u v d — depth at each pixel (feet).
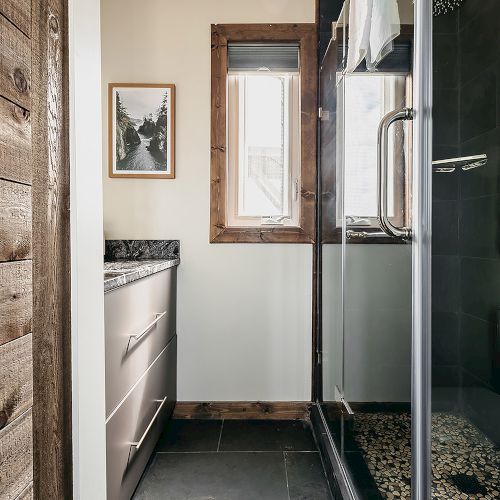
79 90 3.05
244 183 8.28
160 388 6.70
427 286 3.28
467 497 3.01
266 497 5.53
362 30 4.78
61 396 2.77
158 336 6.52
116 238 8.00
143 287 5.61
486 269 2.78
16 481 2.23
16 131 2.24
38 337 2.47
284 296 8.04
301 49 7.89
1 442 2.09
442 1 3.04
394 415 3.83
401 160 3.65
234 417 8.02
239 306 8.05
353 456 5.11
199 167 7.98
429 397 3.27
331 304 6.66
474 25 2.81
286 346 8.07
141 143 7.94
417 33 3.29
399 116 3.56
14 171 2.22
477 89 2.81
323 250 7.48
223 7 7.89
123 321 4.76
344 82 5.80
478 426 2.91
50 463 2.62
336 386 6.19
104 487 3.53
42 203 2.52
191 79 7.94
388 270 3.96
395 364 3.82
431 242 3.21
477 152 2.79
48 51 2.60
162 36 7.91
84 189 3.14
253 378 8.07
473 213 2.88
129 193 8.00
